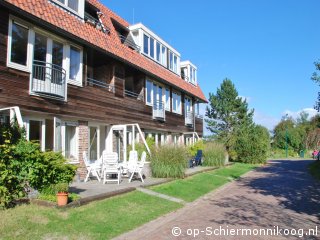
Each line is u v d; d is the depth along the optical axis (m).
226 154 28.97
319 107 19.64
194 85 34.25
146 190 12.80
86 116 15.36
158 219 9.33
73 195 9.95
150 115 22.66
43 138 13.59
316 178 20.73
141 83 21.91
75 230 7.48
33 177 9.34
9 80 11.23
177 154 17.16
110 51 16.53
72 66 14.86
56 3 14.12
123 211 9.52
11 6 10.87
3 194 8.60
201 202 12.23
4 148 8.90
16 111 10.71
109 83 18.11
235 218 9.63
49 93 12.70
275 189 15.81
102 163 14.84
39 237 6.89
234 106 41.12
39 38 13.06
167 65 27.66
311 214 10.23
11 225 7.24
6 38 11.23
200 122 35.22
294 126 79.31
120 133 19.36
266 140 36.28
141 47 23.05
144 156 15.09
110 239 7.25
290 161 42.75
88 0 18.56
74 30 14.21
